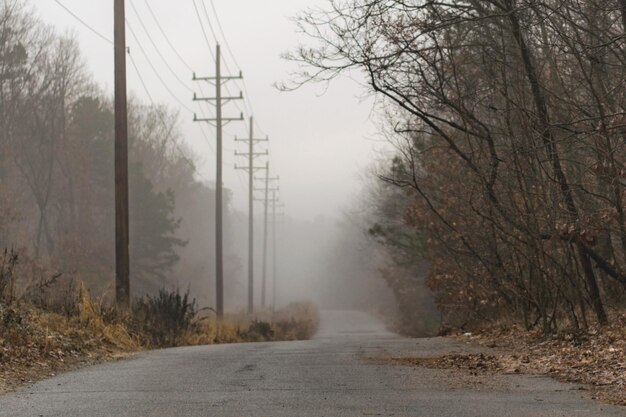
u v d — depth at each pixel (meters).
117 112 39.56
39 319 28.61
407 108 31.09
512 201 29.88
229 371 21.41
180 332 39.94
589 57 23.09
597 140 25.03
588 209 28.22
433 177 43.62
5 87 97.81
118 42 39.75
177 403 15.55
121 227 39.22
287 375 20.23
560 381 18.56
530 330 33.81
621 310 31.12
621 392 16.41
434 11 27.50
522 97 27.58
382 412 14.25
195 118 73.00
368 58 28.19
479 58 30.98
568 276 28.83
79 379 20.11
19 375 20.55
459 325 47.19
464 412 14.20
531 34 27.67
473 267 41.03
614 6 23.92
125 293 38.91
